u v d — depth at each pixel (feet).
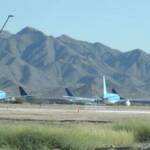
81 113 556.92
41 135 197.26
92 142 198.49
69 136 199.62
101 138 209.05
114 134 220.02
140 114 552.82
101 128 258.16
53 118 435.12
